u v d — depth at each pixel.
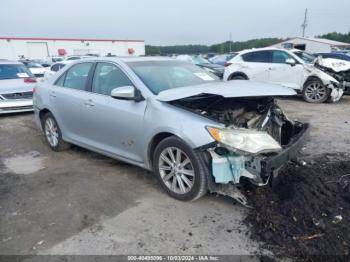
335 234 2.82
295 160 4.32
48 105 5.25
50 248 2.83
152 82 3.98
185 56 20.27
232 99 3.97
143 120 3.72
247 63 11.37
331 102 9.98
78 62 4.92
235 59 11.84
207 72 4.96
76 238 2.96
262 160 3.03
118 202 3.59
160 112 3.55
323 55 12.06
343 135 6.02
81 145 4.87
